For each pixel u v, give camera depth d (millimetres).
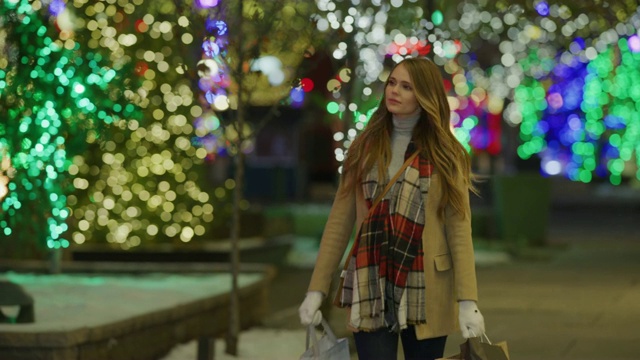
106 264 14281
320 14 10562
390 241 5531
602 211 39000
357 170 5672
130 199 15672
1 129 9133
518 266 19328
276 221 20625
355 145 5707
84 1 11227
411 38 12062
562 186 48344
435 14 12055
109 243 15836
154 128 15289
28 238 9914
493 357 5402
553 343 10898
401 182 5570
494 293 15266
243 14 9648
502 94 32688
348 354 5508
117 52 13328
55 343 8031
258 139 44531
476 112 35469
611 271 18469
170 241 16188
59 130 9328
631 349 10555
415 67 5645
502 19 13953
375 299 5520
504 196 23719
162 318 9703
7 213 9531
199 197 16219
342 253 5734
